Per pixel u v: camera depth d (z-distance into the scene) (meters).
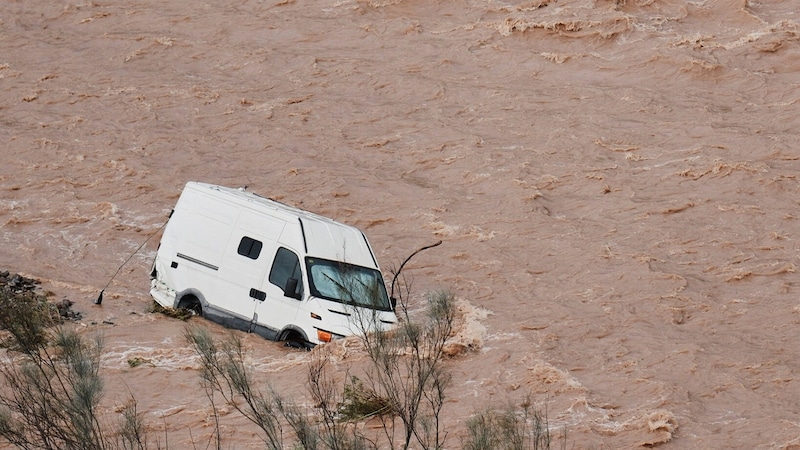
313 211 76.25
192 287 55.19
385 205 77.50
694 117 89.19
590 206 77.00
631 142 85.88
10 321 42.88
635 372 50.16
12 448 34.41
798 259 67.88
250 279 53.41
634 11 107.25
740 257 68.25
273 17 115.75
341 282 51.66
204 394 44.62
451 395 45.75
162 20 117.06
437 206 76.81
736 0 105.31
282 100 97.38
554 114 92.00
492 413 38.31
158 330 52.66
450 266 67.62
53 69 106.69
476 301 61.38
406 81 99.94
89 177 82.44
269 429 35.50
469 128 90.19
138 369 47.25
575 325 56.69
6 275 62.03
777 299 62.34
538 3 110.50
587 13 106.75
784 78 96.38
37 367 38.91
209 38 112.56
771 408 46.09
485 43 106.19
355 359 47.44
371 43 108.88
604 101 93.81
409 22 110.88
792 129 86.69
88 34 115.88
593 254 68.81
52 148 88.00
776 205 75.44
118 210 76.50
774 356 52.97
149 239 71.81
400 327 43.97
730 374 50.22
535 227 73.25
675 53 99.12
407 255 69.44
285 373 47.28
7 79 104.19
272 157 86.38
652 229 72.56
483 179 81.44
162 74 105.19
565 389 46.84
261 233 54.12
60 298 59.25
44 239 71.44
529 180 80.56
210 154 87.12
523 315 58.44
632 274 65.44
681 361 51.56
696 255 68.88
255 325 52.66
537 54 102.88
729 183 78.62
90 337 50.69
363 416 41.31
